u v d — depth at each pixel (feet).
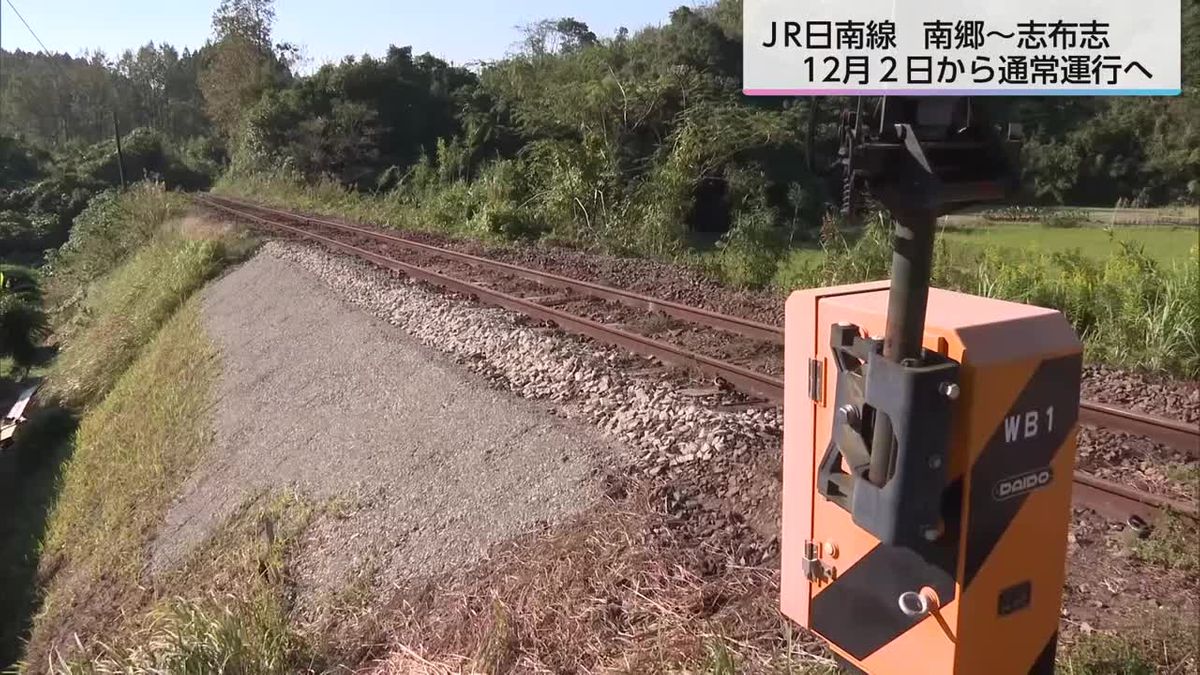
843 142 7.31
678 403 20.81
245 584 20.95
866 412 7.82
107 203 125.49
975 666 7.97
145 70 341.82
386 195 96.78
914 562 8.13
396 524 20.54
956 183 6.71
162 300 62.69
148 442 38.37
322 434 27.81
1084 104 68.54
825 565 9.25
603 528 16.17
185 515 29.14
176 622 18.31
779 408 21.12
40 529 38.63
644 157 70.59
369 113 158.40
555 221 60.13
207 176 220.64
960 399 7.47
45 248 161.07
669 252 51.75
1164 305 26.35
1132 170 66.80
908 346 7.18
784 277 39.70
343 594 18.95
